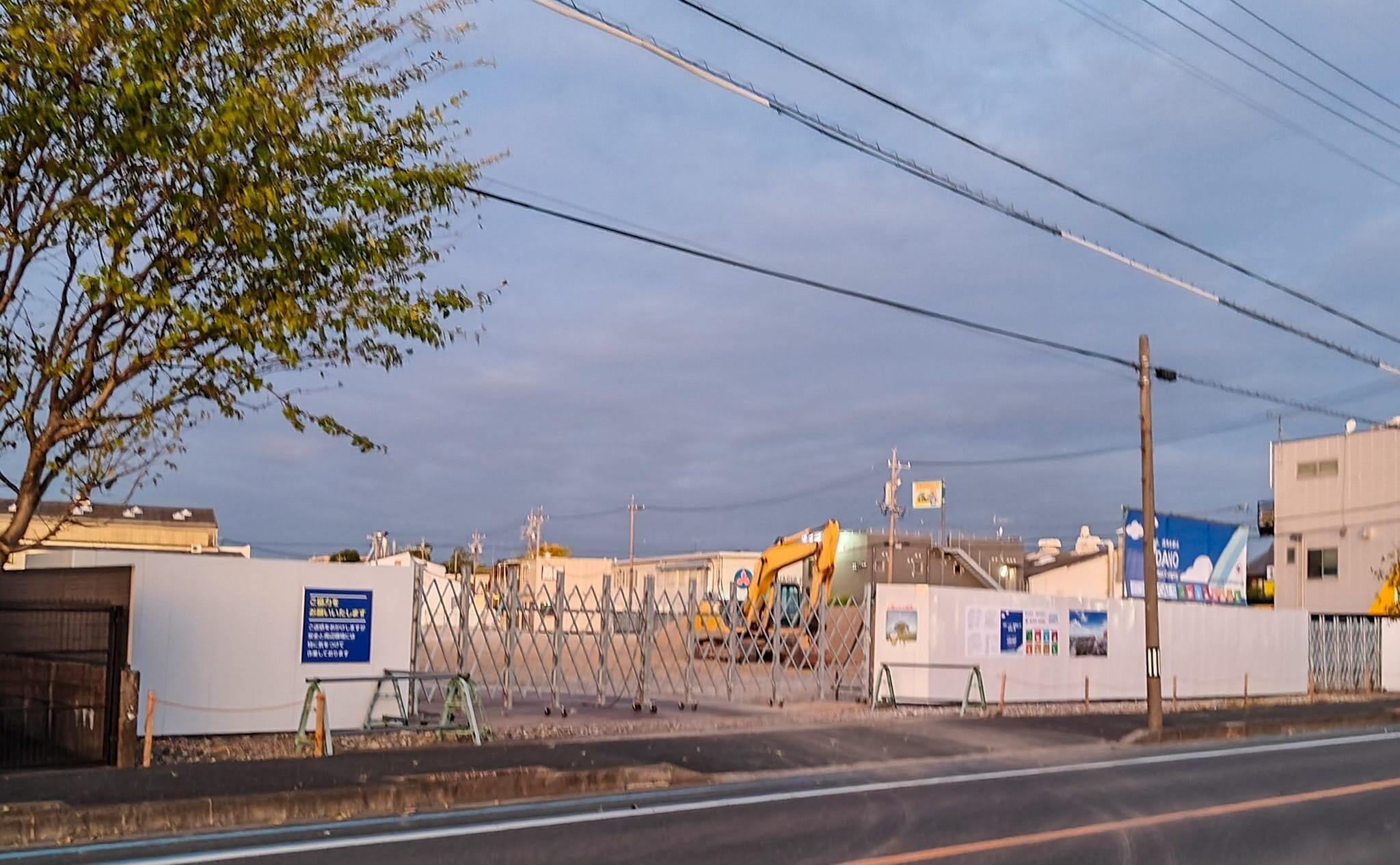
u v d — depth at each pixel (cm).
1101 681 2844
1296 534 5369
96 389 1351
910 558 6150
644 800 1347
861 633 2589
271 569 1761
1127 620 2927
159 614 1672
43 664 1489
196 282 1321
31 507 1316
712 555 6538
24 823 1052
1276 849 1146
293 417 1360
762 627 2806
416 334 1361
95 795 1163
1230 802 1438
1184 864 1065
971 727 2128
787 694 2631
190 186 1257
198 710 1689
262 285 1311
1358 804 1448
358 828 1142
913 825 1214
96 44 1216
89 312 1295
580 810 1271
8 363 1306
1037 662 2697
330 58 1323
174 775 1292
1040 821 1259
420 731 1706
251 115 1219
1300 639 3491
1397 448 5034
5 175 1220
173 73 1233
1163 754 1978
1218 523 4234
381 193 1288
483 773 1354
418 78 1412
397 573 1872
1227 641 3238
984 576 5981
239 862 984
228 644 1720
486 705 2288
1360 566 5112
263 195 1223
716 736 1845
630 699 2462
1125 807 1376
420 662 2733
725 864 1011
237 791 1202
